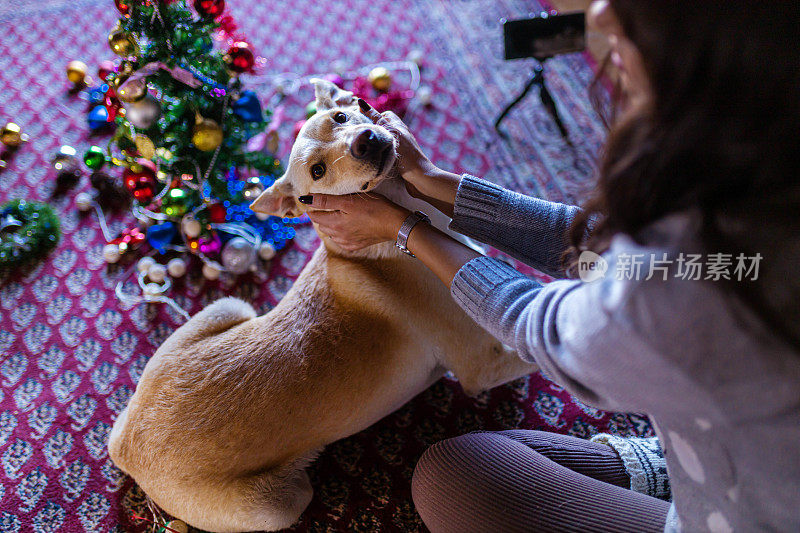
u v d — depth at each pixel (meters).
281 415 1.57
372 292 1.69
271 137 2.47
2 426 2.03
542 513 1.19
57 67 3.06
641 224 0.75
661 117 0.69
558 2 2.94
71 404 2.07
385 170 1.48
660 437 0.97
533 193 2.46
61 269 2.42
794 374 0.70
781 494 0.80
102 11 3.29
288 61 3.01
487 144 2.62
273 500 1.61
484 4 3.07
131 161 2.26
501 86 2.79
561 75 2.77
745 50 0.60
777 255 0.68
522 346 1.09
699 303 0.71
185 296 2.34
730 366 0.72
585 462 1.38
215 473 1.58
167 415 1.60
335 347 1.63
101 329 2.26
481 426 1.95
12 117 2.88
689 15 0.62
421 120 2.73
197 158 2.19
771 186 0.66
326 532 1.79
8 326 2.27
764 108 0.63
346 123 1.59
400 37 3.04
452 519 1.27
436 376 1.91
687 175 0.69
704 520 0.93
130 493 1.87
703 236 0.70
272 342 1.65
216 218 2.29
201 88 2.07
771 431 0.75
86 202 2.55
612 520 1.16
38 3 3.33
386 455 1.91
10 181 2.67
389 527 1.78
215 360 1.65
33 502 1.88
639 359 0.78
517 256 1.50
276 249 2.45
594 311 0.82
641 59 0.69
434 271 1.39
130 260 2.43
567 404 1.96
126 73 2.04
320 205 1.50
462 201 1.47
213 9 1.99
